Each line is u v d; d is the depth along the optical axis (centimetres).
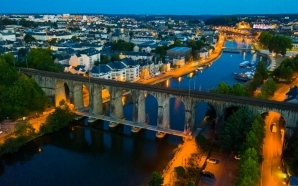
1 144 15412
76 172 14350
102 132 18550
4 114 18125
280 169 12694
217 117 16000
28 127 16788
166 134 17725
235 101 15638
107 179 13775
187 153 14488
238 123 14162
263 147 14512
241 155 12350
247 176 10462
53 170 14512
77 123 19438
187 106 16462
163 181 11800
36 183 13425
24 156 15750
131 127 18062
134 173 14238
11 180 13638
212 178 12238
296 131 13475
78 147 16862
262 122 14488
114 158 15700
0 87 18812
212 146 14525
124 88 18175
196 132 16650
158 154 15912
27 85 19038
